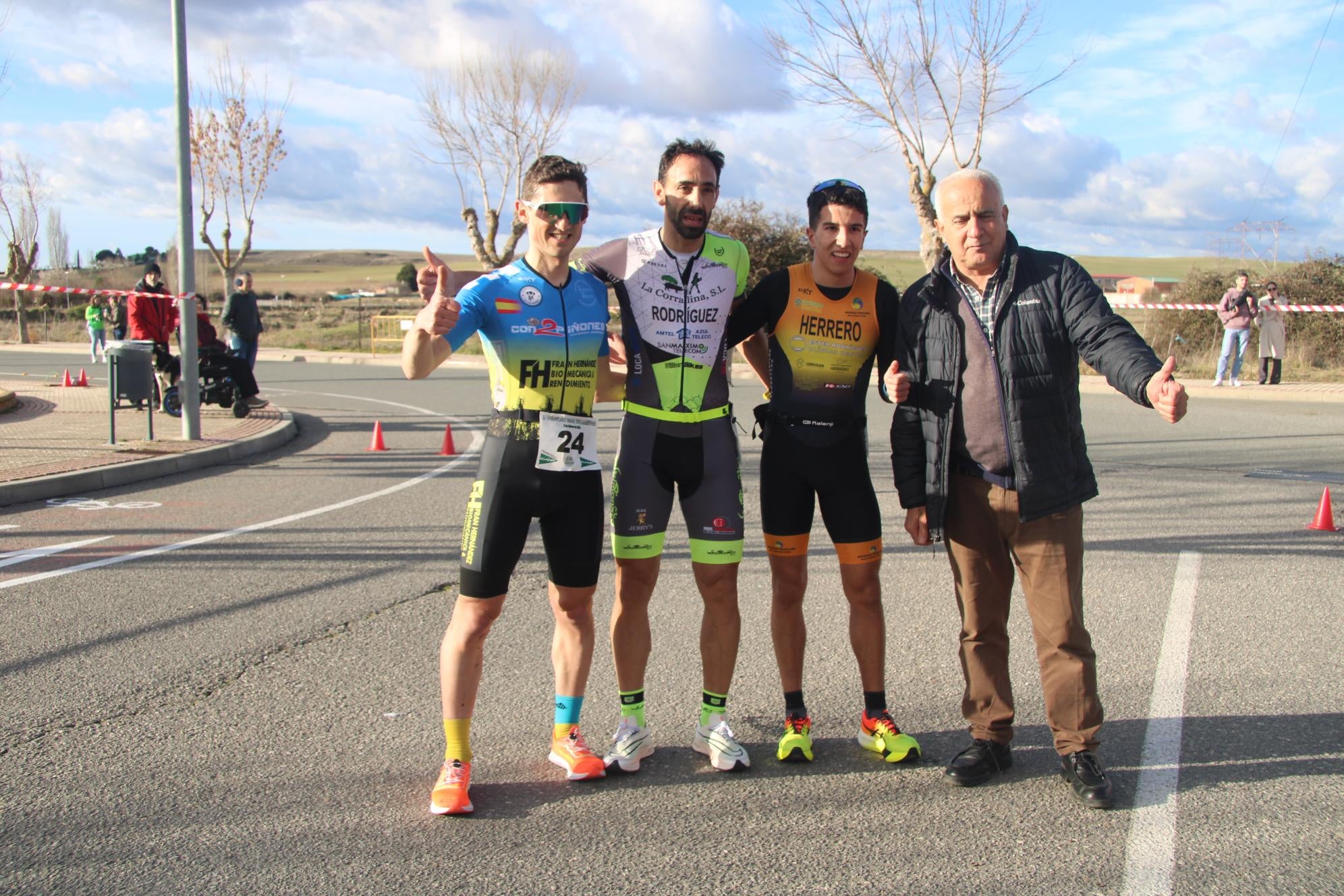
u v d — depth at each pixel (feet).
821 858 9.17
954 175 10.69
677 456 11.36
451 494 27.40
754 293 11.93
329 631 15.56
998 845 9.39
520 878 8.80
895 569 19.60
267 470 31.58
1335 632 15.65
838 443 11.63
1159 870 8.94
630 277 11.41
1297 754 11.37
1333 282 72.59
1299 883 8.70
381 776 10.81
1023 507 10.30
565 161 10.64
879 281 11.96
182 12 33.63
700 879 8.79
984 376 10.62
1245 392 56.54
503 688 13.42
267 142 102.94
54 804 10.04
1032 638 15.46
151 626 15.66
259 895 8.50
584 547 10.84
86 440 34.73
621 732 11.16
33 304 148.97
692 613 16.76
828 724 12.41
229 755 11.25
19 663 13.98
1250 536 22.20
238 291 46.01
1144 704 12.89
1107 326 10.00
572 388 10.82
